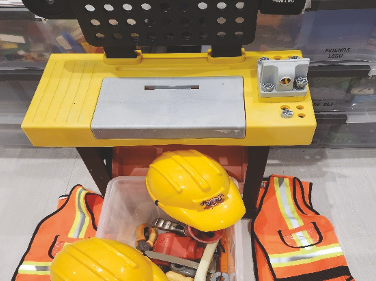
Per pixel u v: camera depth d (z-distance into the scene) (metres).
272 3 0.87
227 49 1.02
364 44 1.24
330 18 1.16
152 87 1.01
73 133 0.95
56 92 1.00
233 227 1.11
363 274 1.24
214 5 0.86
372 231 1.33
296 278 1.18
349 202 1.41
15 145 1.63
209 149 1.18
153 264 0.99
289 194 1.39
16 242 1.36
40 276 1.24
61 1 0.90
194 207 0.98
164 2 0.86
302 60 0.91
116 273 0.88
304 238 1.27
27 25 1.22
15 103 1.51
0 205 1.46
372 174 1.48
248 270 1.25
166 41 0.97
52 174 1.54
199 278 1.05
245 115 0.93
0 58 1.36
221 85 0.99
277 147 1.58
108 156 1.25
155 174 1.02
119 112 0.95
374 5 1.08
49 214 1.41
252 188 1.20
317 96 1.38
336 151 1.56
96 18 0.91
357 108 1.42
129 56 1.04
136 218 1.31
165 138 0.96
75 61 1.06
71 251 0.92
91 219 1.36
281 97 0.95
